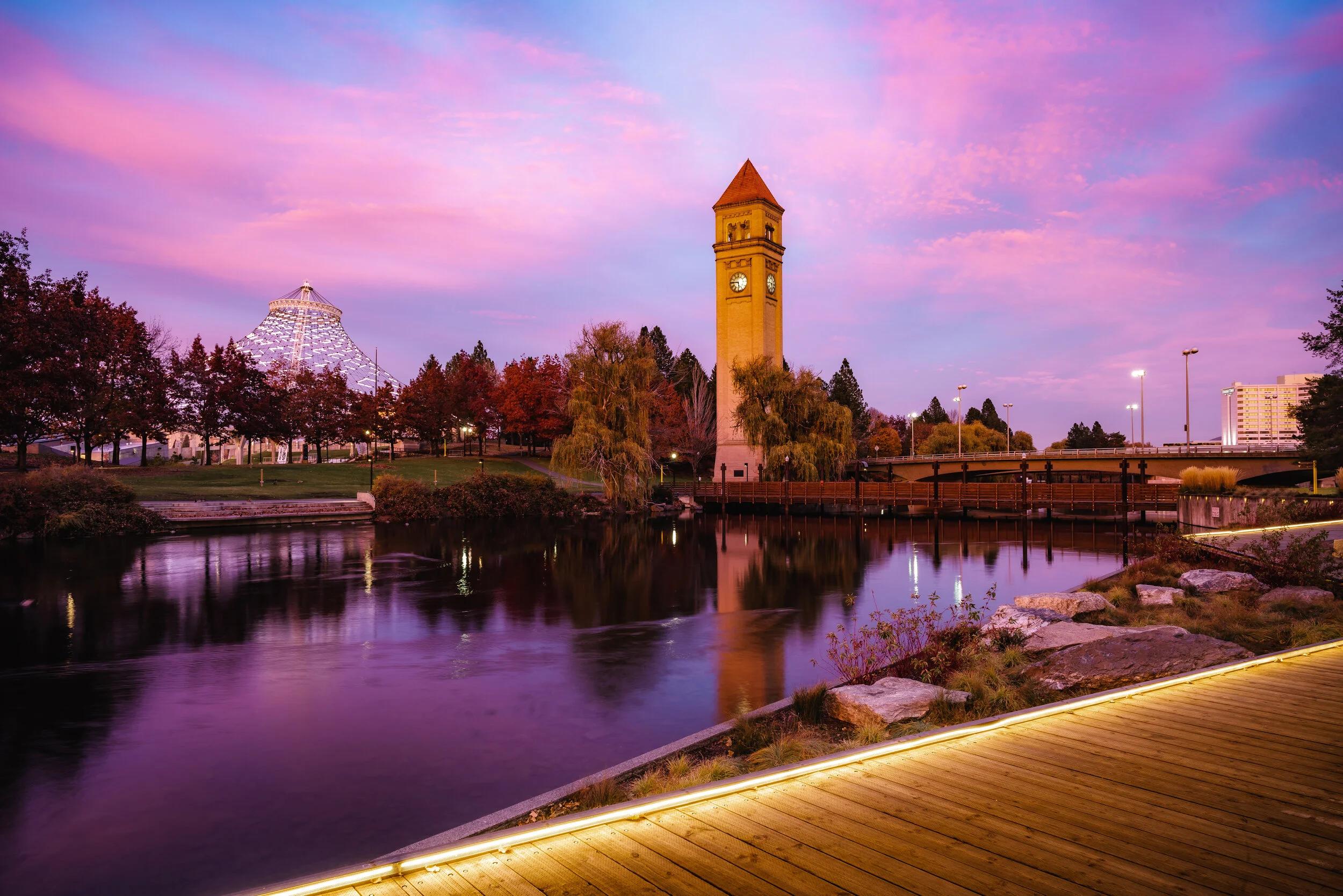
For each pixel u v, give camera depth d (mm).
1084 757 7500
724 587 29016
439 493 59562
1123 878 5152
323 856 8602
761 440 72312
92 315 61344
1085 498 57125
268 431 84062
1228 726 8398
